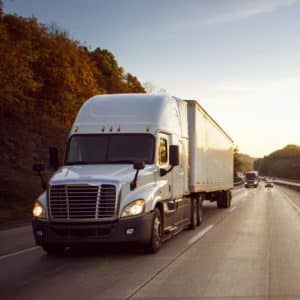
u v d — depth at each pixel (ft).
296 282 31.60
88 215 39.96
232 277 33.17
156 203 43.37
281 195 191.93
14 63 126.93
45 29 173.58
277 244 49.26
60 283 31.71
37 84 142.51
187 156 59.36
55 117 173.88
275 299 27.32
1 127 137.69
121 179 40.68
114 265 38.01
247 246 47.83
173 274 34.27
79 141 46.06
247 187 338.75
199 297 27.81
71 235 40.22
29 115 155.84
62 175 41.96
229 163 109.50
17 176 118.32
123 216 40.09
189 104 62.34
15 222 80.43
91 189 40.01
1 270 36.52
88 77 192.34
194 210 63.72
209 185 76.54
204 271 35.27
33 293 28.99
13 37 142.92
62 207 40.29
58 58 174.19
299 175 558.97
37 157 139.33
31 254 44.42
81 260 40.57
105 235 39.91
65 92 175.22
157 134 46.14
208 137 75.15
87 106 48.60
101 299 27.45
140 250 45.19
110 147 45.34
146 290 29.55
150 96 49.62
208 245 48.62
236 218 81.00
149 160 44.78
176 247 47.24
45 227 40.57
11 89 126.00
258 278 32.83
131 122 46.50
